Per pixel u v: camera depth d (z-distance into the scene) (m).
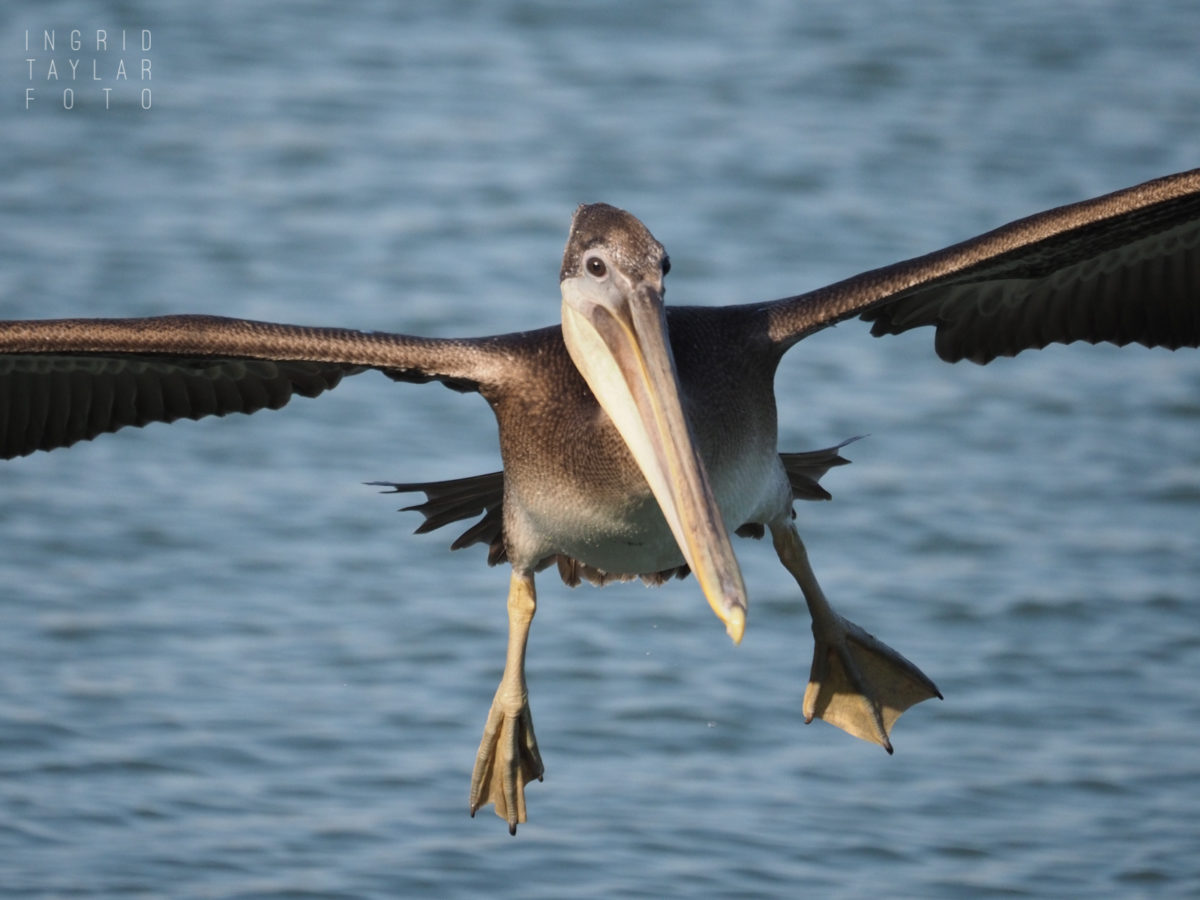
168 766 11.33
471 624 13.51
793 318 8.20
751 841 10.69
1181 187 7.87
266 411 17.58
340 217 22.64
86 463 16.36
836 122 26.56
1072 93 28.03
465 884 10.08
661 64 28.89
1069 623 13.74
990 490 16.30
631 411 7.27
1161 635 13.58
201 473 16.20
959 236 22.11
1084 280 8.88
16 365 8.88
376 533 15.08
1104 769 11.69
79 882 9.97
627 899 9.99
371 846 10.52
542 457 8.02
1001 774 11.64
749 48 29.86
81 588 13.84
